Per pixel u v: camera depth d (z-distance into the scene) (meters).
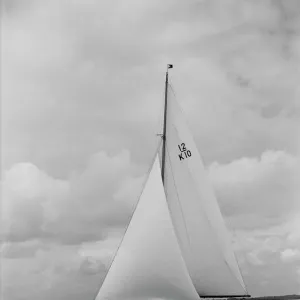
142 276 51.88
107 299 51.94
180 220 56.41
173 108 56.97
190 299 51.62
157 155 54.81
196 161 56.28
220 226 55.88
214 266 55.69
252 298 56.59
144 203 53.66
